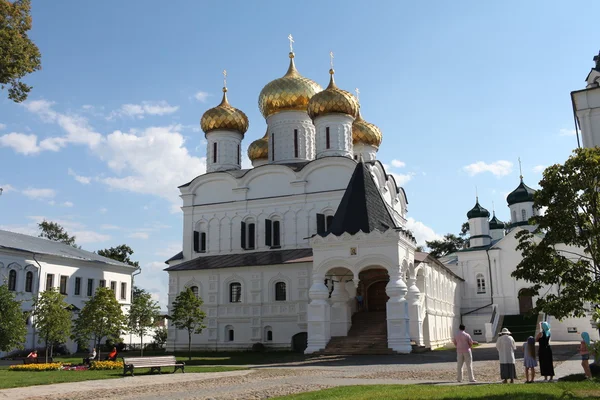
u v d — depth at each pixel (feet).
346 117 182.80
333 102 180.45
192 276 168.76
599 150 74.79
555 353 110.01
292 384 67.21
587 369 64.13
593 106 129.80
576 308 70.28
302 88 192.03
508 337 65.26
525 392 51.55
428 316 143.74
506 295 211.41
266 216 173.37
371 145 205.16
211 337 163.12
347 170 167.22
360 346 119.55
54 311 116.98
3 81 105.91
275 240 172.04
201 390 64.03
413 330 124.77
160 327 200.95
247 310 160.66
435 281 163.22
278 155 191.21
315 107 182.09
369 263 121.49
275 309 157.89
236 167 194.80
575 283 71.31
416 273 141.79
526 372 66.03
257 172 176.55
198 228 181.98
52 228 292.81
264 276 160.76
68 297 183.93
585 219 73.61
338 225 127.34
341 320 129.49
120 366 102.63
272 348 155.63
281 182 174.09
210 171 192.44
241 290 162.81
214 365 104.99
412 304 125.80
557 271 71.72
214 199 181.37
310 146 193.26
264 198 173.99
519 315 202.49
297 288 156.35
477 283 217.77
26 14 110.11
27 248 173.06
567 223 73.20
